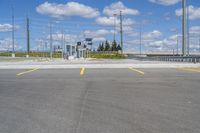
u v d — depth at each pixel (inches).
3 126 231.8
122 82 531.2
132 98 354.3
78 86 476.1
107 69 887.7
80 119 251.6
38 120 249.0
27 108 299.3
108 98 355.3
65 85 491.5
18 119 253.3
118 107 300.5
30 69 915.4
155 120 245.4
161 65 1051.3
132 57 3004.4
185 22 1604.3
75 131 215.9
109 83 516.1
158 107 298.8
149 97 361.1
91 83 518.3
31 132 215.0
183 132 211.2
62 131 216.2
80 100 343.0
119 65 1067.9
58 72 778.8
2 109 295.9
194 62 1373.0
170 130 216.1
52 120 248.5
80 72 772.6
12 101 340.2
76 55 2893.7
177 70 826.8
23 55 4224.9
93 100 342.3
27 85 497.0
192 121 241.1
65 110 288.0
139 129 219.5
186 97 360.5
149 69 874.8
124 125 231.0
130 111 281.1
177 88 445.7
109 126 228.5
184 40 1614.2
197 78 601.6
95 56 3472.0
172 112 275.3
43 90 431.5
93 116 262.2
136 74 700.0
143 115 263.9
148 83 514.0
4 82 547.8
